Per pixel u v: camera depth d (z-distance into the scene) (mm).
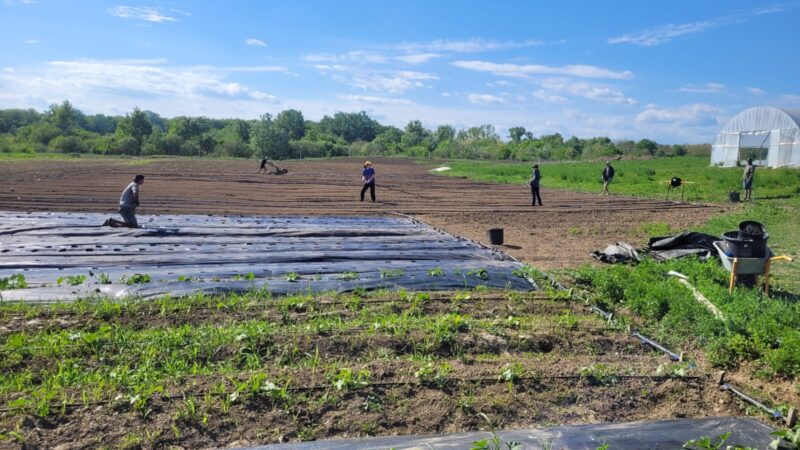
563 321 8922
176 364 6699
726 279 11047
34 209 18953
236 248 13461
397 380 6512
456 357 7473
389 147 105688
